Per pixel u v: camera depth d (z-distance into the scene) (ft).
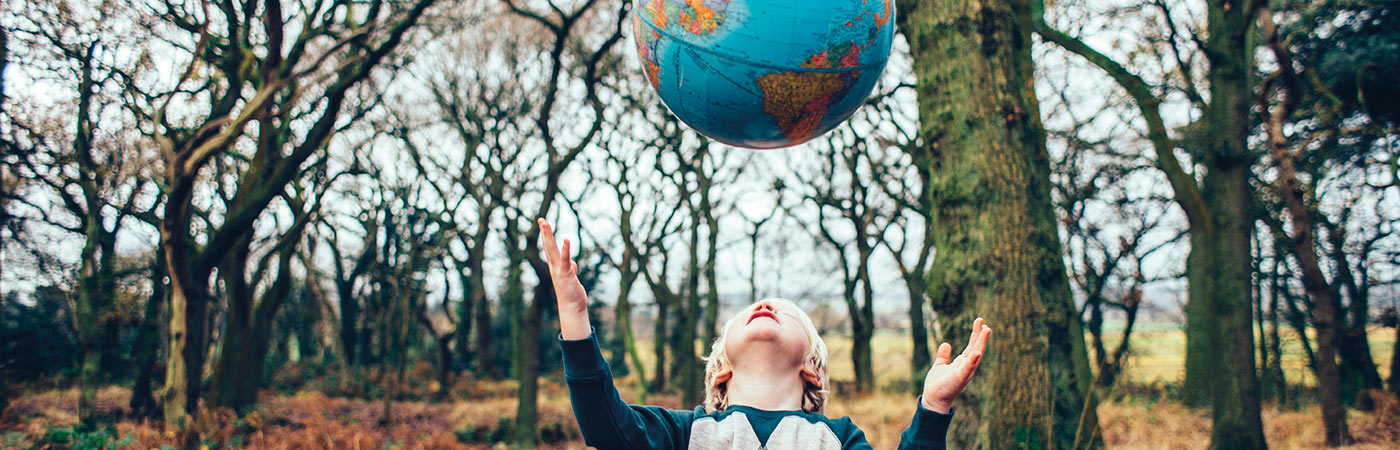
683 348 62.03
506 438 47.85
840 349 84.58
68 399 57.57
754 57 8.65
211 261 35.50
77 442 30.14
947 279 17.19
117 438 35.19
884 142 53.72
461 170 57.98
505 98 56.90
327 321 93.71
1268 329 52.70
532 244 44.80
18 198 42.16
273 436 38.11
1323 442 29.27
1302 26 39.68
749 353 5.98
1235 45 26.81
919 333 66.95
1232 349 25.61
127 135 39.55
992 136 17.13
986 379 16.26
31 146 39.37
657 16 9.09
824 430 5.60
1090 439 16.10
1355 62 38.52
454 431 48.44
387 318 75.46
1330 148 42.34
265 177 36.65
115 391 62.08
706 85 8.94
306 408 60.75
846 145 64.75
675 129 59.00
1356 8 38.37
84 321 41.16
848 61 8.82
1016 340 16.15
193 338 34.81
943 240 17.66
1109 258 57.62
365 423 51.98
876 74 9.29
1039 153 18.19
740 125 9.32
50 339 70.64
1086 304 58.18
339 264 86.69
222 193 46.29
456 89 56.08
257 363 55.77
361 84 47.88
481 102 57.31
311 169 52.08
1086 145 50.52
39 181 41.39
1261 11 24.45
